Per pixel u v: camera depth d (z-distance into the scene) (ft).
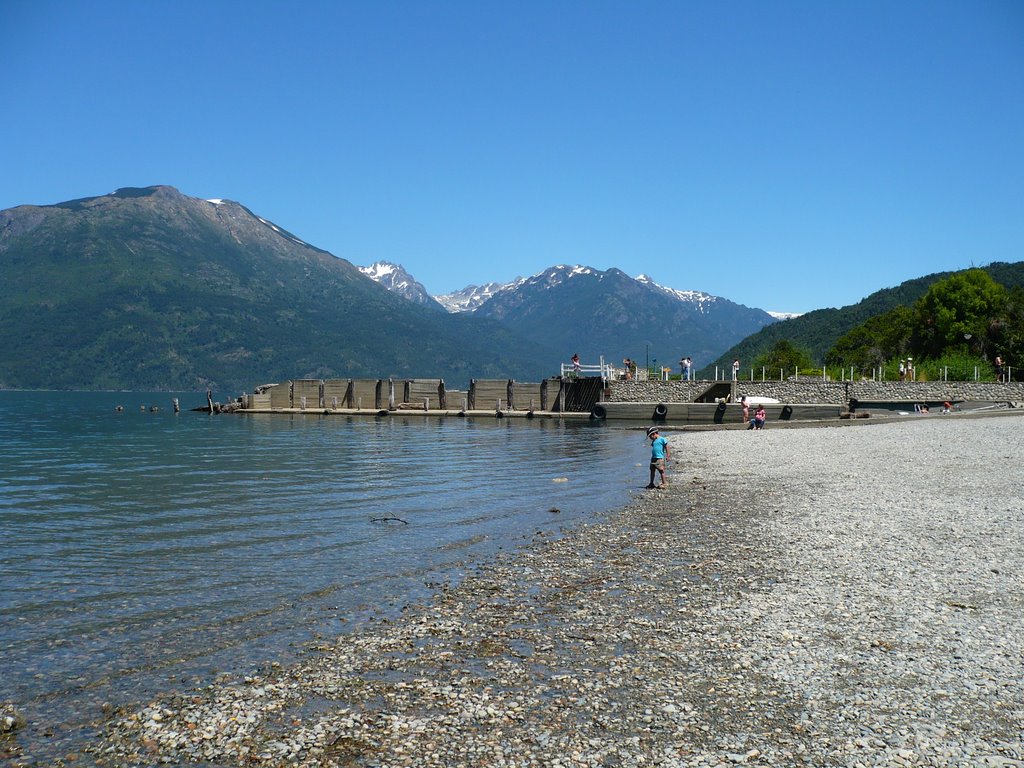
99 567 54.90
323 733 28.32
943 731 27.20
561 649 36.42
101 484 101.81
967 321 319.88
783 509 73.00
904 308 380.58
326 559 56.90
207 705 31.01
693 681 32.14
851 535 59.36
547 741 27.25
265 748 27.35
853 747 26.27
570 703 30.32
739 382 241.35
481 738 27.63
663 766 25.41
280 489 96.07
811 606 41.65
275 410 320.29
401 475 110.22
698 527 65.98
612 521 70.64
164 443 174.60
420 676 33.50
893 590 44.04
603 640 37.52
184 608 44.70
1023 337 303.89
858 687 30.99
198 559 57.26
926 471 96.02
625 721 28.68
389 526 70.18
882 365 291.38
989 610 40.01
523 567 53.31
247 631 40.37
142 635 39.99
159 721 29.73
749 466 109.70
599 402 250.16
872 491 81.61
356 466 122.83
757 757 25.81
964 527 60.80
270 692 32.14
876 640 35.99
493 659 35.32
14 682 33.91
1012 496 75.31
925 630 37.19
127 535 66.74
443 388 296.10
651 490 90.43
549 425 239.09
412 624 40.81
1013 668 32.40
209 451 152.76
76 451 153.99
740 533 62.59
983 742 26.35
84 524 72.18
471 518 73.92
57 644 38.73
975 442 128.57
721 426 193.67
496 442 172.55
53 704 31.60
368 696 31.50
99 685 33.45
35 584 50.31
